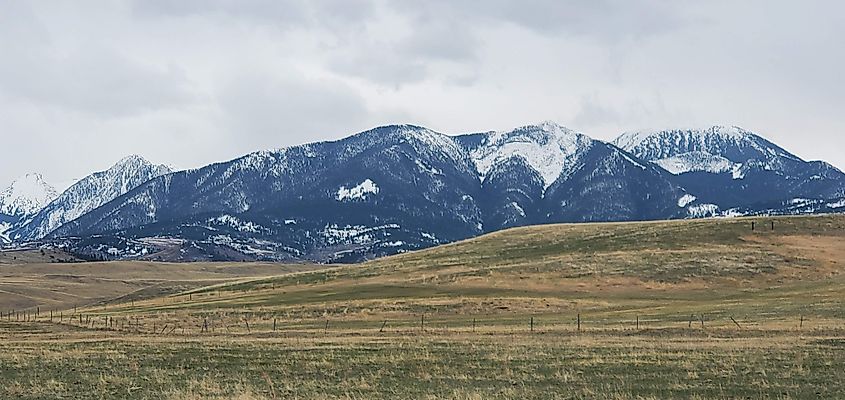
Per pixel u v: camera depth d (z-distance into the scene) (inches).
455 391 1798.7
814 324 3137.3
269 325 4180.6
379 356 2431.1
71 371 2190.0
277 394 1811.0
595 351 2455.7
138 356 2490.2
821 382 1856.5
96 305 7539.4
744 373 1980.8
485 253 7249.0
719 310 3961.6
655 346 2556.6
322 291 5890.8
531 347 2610.7
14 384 1961.1
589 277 5684.1
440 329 3535.9
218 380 2031.3
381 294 5433.1
